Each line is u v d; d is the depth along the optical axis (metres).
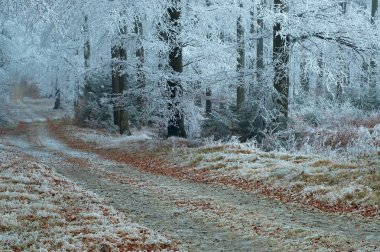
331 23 18.52
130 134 28.38
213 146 18.86
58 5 21.31
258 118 19.23
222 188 13.85
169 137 22.55
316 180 12.69
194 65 25.34
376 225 9.22
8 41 38.09
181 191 13.42
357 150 14.90
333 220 9.83
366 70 20.81
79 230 8.52
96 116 34.12
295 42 19.50
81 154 22.45
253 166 15.52
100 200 11.43
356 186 11.34
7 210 9.28
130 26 23.31
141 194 12.92
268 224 9.59
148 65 24.25
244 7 23.05
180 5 22.59
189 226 9.59
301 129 19.25
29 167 15.05
